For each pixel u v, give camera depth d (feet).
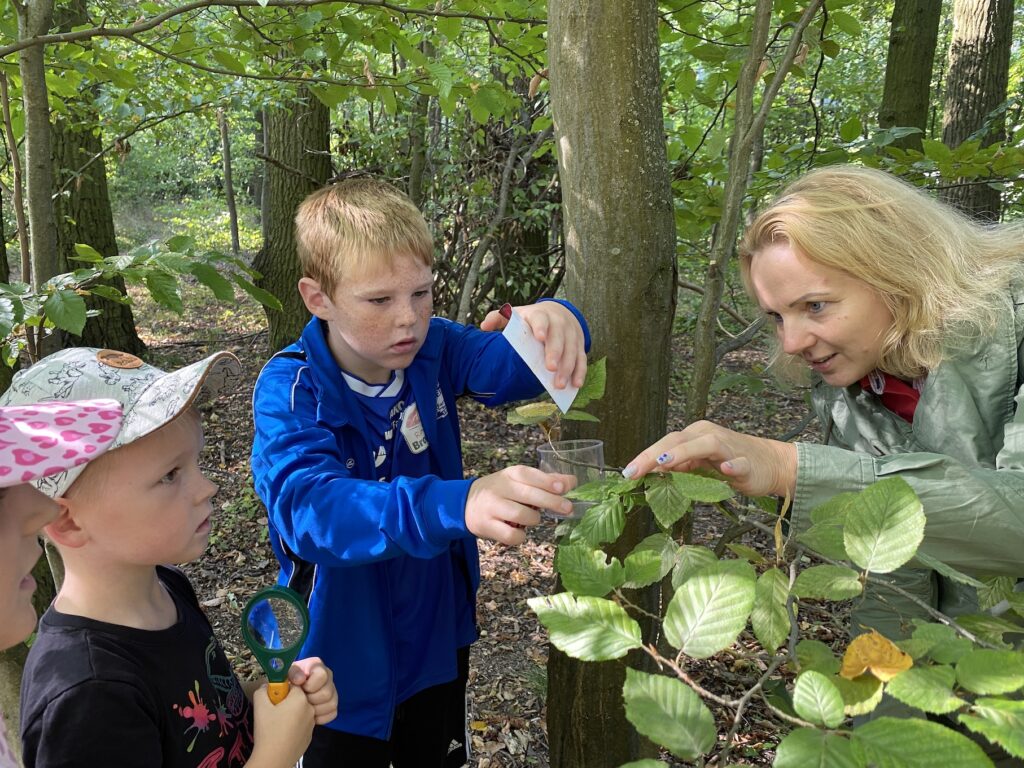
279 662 3.53
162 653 3.46
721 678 8.65
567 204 4.62
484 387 5.13
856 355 4.26
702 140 7.97
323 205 4.59
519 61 9.11
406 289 4.47
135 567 3.50
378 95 8.11
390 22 7.53
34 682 3.15
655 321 4.57
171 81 12.46
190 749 3.45
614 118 4.32
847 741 1.77
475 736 8.65
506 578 12.19
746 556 2.85
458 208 18.44
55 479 3.23
